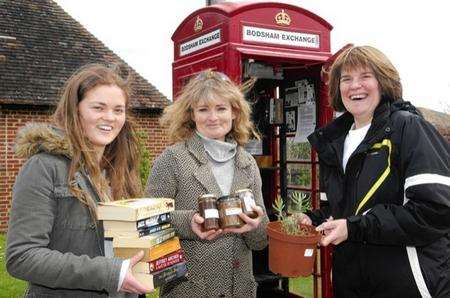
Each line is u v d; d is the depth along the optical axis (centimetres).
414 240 201
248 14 359
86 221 182
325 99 391
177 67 420
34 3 1189
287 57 369
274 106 438
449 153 211
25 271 165
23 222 169
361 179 220
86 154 185
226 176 260
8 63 1010
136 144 226
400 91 232
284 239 229
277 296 455
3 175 940
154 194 254
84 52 1145
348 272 225
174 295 249
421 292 205
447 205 194
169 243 195
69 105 187
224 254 251
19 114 955
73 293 182
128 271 171
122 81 200
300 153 423
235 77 347
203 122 258
